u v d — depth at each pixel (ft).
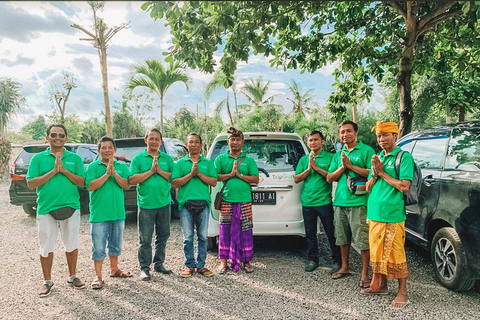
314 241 14.94
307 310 11.27
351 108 96.94
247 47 17.34
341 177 13.70
